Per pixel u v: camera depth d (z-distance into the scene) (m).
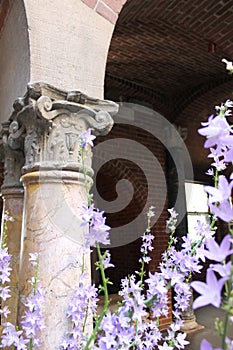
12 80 1.66
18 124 1.45
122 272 4.93
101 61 1.57
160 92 4.78
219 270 0.39
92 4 1.60
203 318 4.95
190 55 3.79
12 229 1.69
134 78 4.36
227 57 3.75
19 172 1.73
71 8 1.53
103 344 0.61
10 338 0.83
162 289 0.68
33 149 1.31
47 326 1.06
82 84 1.48
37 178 1.26
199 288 0.36
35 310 0.89
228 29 3.12
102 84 1.55
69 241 1.19
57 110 1.30
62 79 1.43
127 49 3.65
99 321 0.66
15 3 1.58
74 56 1.49
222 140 0.50
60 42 1.46
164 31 3.33
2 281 1.00
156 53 3.75
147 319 0.82
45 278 1.14
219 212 0.44
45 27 1.44
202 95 4.56
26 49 1.42
